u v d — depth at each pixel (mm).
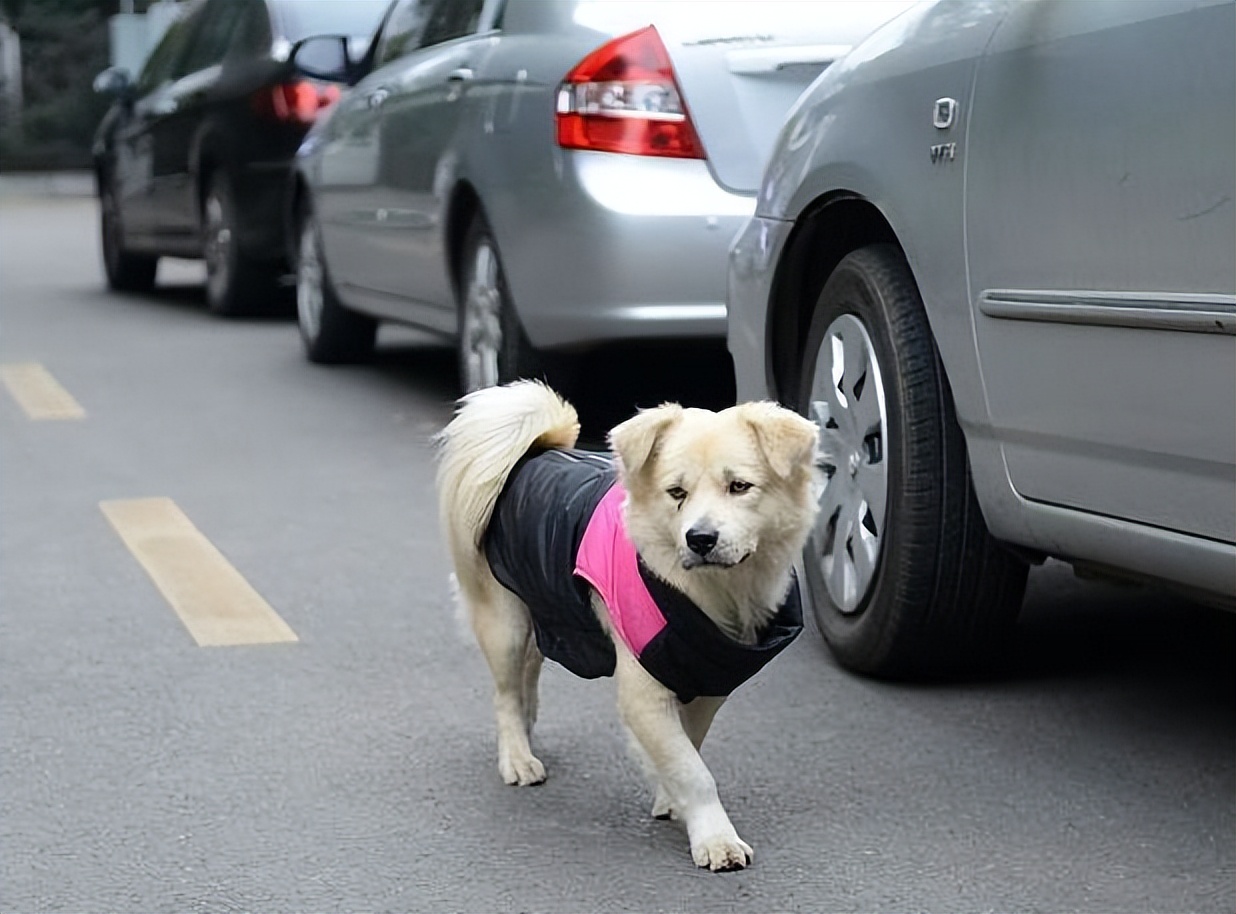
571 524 6305
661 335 10812
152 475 12359
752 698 7750
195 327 19906
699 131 10711
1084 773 6848
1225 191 5781
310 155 16141
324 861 6156
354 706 7758
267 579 9750
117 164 23141
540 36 11633
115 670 8234
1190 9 5953
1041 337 6672
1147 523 6344
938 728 7355
